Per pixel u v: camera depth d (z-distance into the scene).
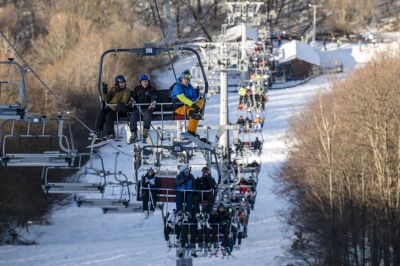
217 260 102.19
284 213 120.00
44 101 138.88
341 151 107.38
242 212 88.69
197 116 48.22
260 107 110.06
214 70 97.19
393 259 98.38
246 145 96.44
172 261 105.81
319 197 99.44
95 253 111.94
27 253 113.88
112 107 48.69
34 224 128.12
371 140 102.31
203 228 57.34
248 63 115.62
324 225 99.00
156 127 62.28
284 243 108.50
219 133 61.91
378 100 110.56
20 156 46.34
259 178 142.12
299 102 186.12
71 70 172.75
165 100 50.06
